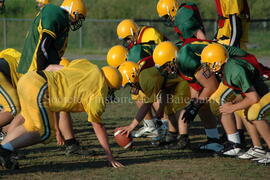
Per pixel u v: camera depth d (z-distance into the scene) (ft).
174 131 79.77
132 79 71.92
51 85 59.88
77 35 276.21
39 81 59.67
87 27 278.26
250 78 63.21
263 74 66.54
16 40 280.10
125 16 296.71
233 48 67.41
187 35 80.64
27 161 68.80
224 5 85.76
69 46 270.67
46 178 59.21
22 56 70.28
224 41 87.51
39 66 67.67
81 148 73.46
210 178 59.52
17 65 70.44
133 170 63.16
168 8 85.92
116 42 273.54
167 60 70.33
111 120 103.24
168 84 76.48
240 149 71.26
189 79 69.51
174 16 86.02
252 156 69.10
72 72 61.26
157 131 81.41
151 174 61.11
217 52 64.13
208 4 286.05
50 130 60.49
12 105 66.95
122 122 101.04
